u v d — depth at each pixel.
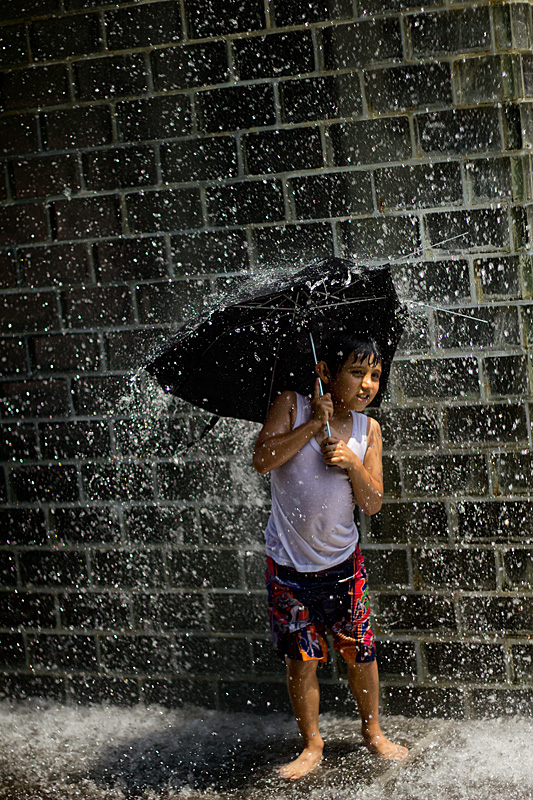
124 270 7.55
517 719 7.13
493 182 6.87
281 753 6.90
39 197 7.63
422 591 7.21
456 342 7.02
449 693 7.24
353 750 6.76
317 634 6.49
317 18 6.97
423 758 6.60
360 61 6.95
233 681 7.62
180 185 7.36
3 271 7.77
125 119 7.39
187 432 7.51
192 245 7.39
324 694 7.42
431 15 6.82
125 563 7.76
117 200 7.49
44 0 7.41
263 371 6.44
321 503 6.22
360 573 6.53
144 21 7.26
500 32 6.75
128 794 6.42
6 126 7.62
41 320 7.75
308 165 7.12
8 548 8.01
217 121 7.23
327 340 6.34
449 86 6.86
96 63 7.39
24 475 7.90
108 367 7.65
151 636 7.76
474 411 7.02
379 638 7.32
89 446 7.75
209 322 6.04
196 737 7.30
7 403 7.87
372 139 7.00
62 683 8.00
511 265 6.90
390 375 7.12
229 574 7.54
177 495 7.59
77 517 7.83
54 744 7.31
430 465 7.12
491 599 7.11
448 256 6.98
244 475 7.41
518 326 6.91
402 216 7.02
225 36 7.14
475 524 7.09
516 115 6.79
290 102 7.09
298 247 7.22
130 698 7.86
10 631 8.06
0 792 6.54
